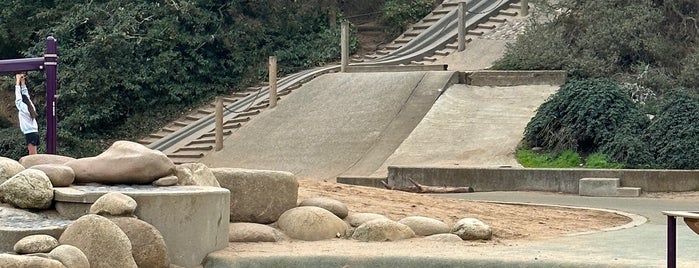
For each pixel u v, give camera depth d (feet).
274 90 112.37
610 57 103.50
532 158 88.99
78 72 120.98
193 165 46.39
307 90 114.32
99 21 124.06
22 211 40.88
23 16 127.34
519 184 82.38
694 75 99.76
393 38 140.87
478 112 100.73
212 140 109.19
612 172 79.56
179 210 40.91
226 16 132.05
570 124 88.99
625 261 39.50
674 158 82.53
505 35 125.59
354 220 49.08
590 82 90.63
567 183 80.48
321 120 106.52
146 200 40.40
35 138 67.10
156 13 127.34
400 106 104.78
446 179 84.12
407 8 140.26
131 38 124.06
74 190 41.55
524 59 107.14
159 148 111.34
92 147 119.14
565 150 88.58
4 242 37.93
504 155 90.79
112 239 37.96
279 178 47.88
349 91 111.14
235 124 111.04
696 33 104.99
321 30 138.00
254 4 134.10
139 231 39.27
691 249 43.62
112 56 122.83
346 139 101.14
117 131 124.16
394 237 46.85
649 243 46.03
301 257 41.70
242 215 47.11
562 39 107.45
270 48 133.28
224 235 43.50
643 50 103.86
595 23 105.60
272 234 46.03
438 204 57.00
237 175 47.16
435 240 47.03
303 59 134.41
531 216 57.11
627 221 57.31
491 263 40.27
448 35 130.21
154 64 125.59
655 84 99.60
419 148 95.55
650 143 84.94
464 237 47.47
